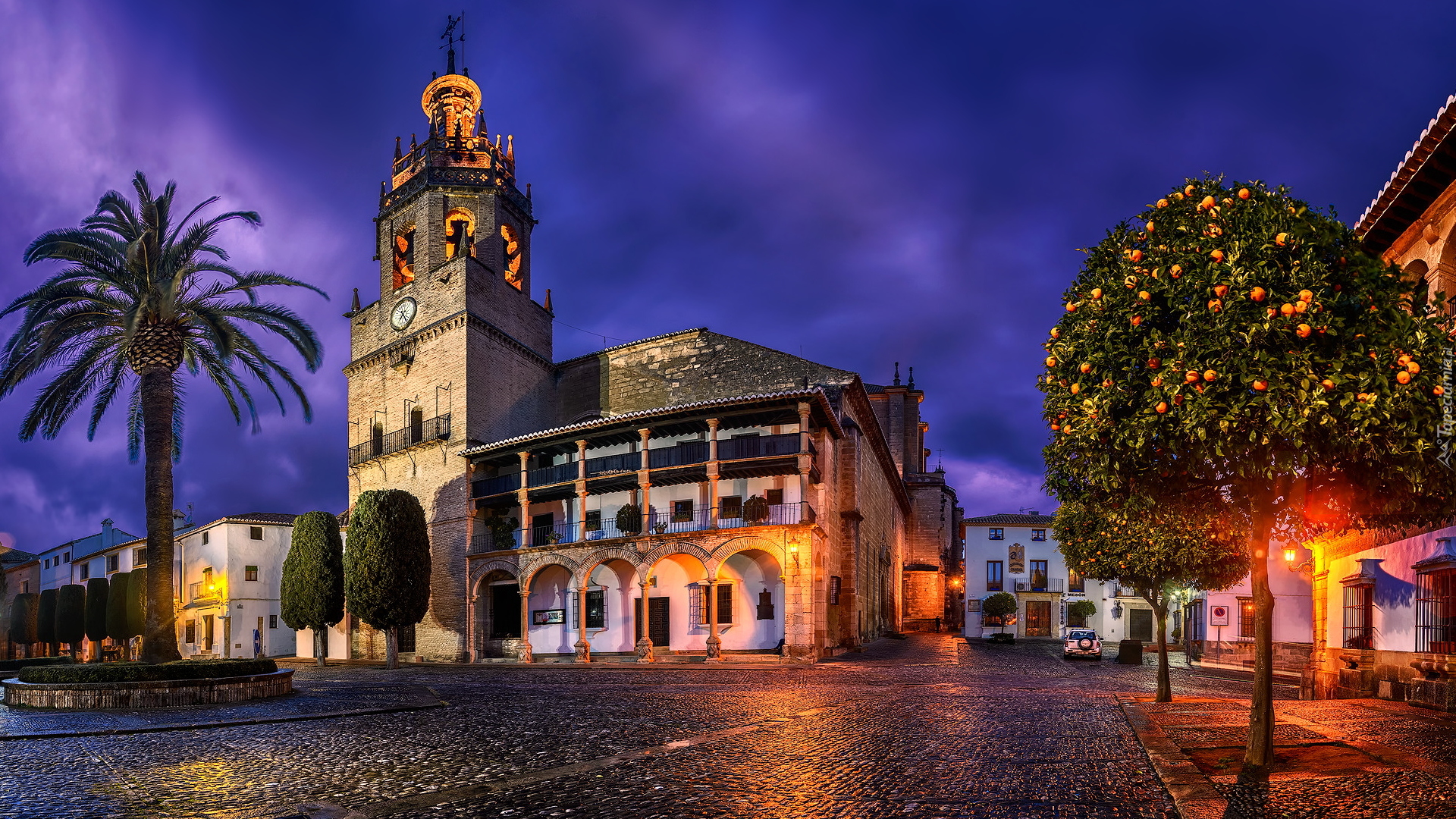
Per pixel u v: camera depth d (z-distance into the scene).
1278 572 32.47
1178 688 22.81
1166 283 8.42
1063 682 24.67
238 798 9.34
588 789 9.51
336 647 50.16
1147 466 9.05
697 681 25.47
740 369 46.25
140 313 21.58
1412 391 7.51
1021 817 7.89
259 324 26.02
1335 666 19.23
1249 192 8.50
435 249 48.81
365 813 8.58
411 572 40.06
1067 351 9.27
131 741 13.62
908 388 71.12
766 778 9.95
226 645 52.84
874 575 51.34
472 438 45.50
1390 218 15.75
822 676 27.20
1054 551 56.66
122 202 23.62
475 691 22.81
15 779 10.49
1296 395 7.40
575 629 40.53
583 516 39.84
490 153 50.75
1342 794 7.77
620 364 50.19
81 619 46.88
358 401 52.00
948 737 12.80
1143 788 8.85
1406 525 9.51
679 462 38.09
